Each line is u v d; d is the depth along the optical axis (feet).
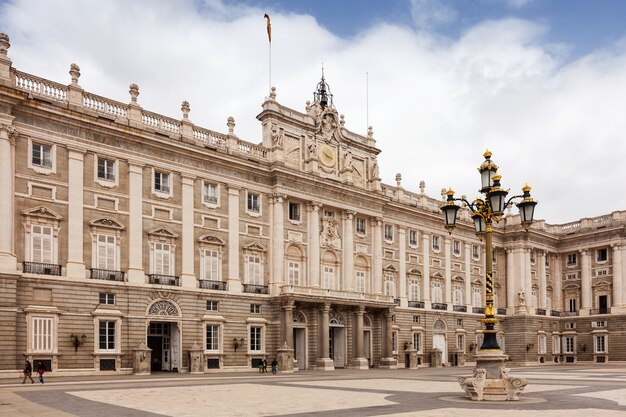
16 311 125.18
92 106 145.89
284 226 183.32
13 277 124.77
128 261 147.33
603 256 274.98
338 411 64.39
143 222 151.84
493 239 269.44
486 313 80.12
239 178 175.32
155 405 71.00
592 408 67.21
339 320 193.36
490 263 81.15
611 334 263.08
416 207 231.71
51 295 132.36
